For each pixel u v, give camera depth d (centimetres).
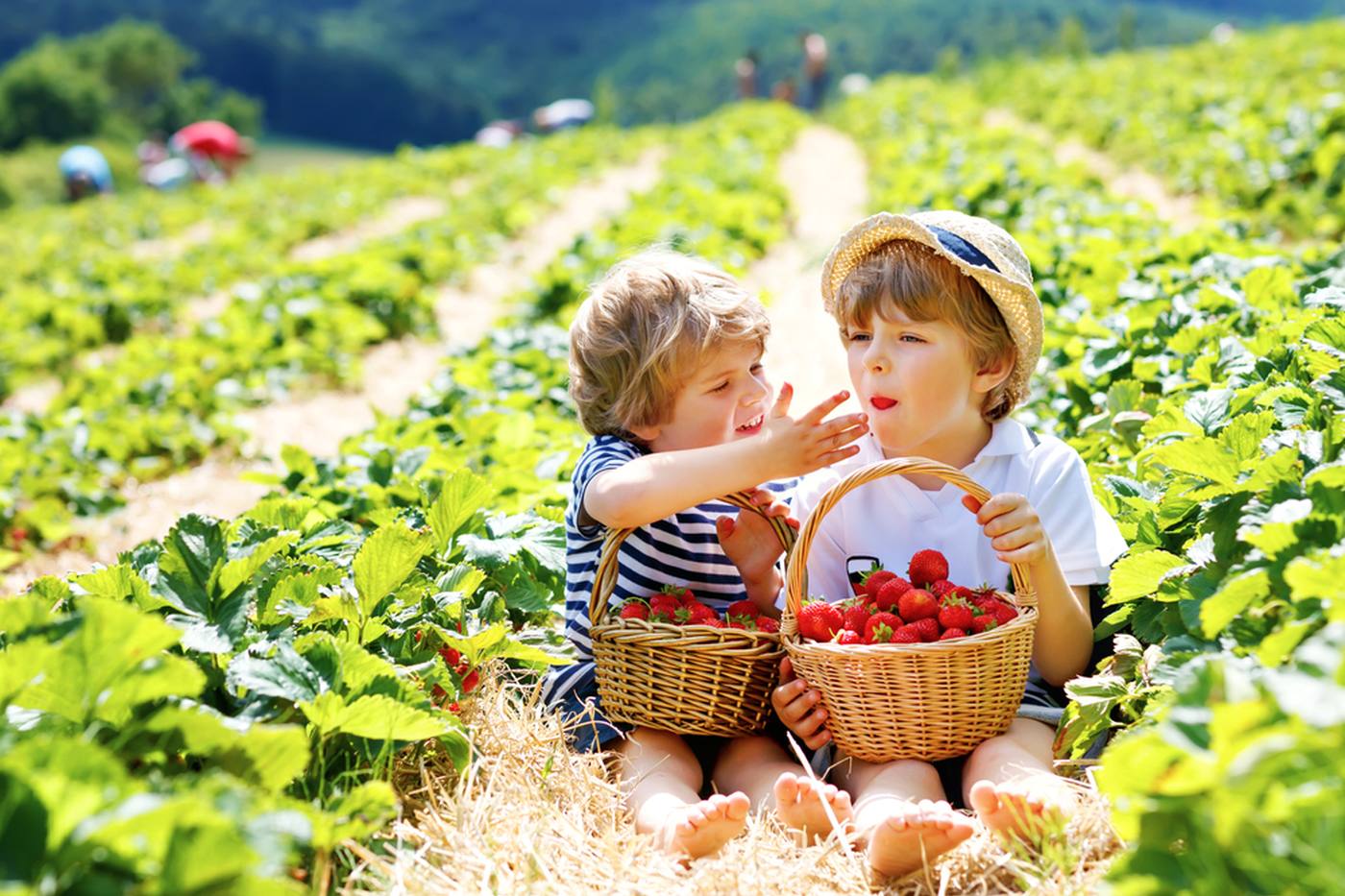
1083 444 427
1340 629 196
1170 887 195
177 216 2227
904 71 13288
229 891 182
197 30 16075
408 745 297
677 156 2330
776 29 14625
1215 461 303
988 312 320
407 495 454
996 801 254
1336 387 322
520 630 387
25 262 1723
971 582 333
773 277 1118
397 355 1060
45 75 10400
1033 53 12788
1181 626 293
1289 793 175
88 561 639
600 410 343
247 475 502
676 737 317
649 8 18525
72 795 182
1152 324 517
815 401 621
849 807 277
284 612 309
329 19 18838
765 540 337
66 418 841
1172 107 1802
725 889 253
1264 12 19200
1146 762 200
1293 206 1012
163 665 235
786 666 308
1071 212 970
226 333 1053
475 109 16012
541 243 1606
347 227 1895
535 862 260
